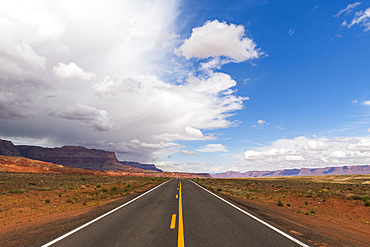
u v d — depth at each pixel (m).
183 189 25.66
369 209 13.17
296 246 5.71
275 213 11.20
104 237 6.52
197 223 8.32
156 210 11.32
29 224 8.73
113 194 19.81
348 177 91.50
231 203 14.04
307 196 18.86
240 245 5.72
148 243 5.90
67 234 6.91
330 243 6.11
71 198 17.33
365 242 6.65
